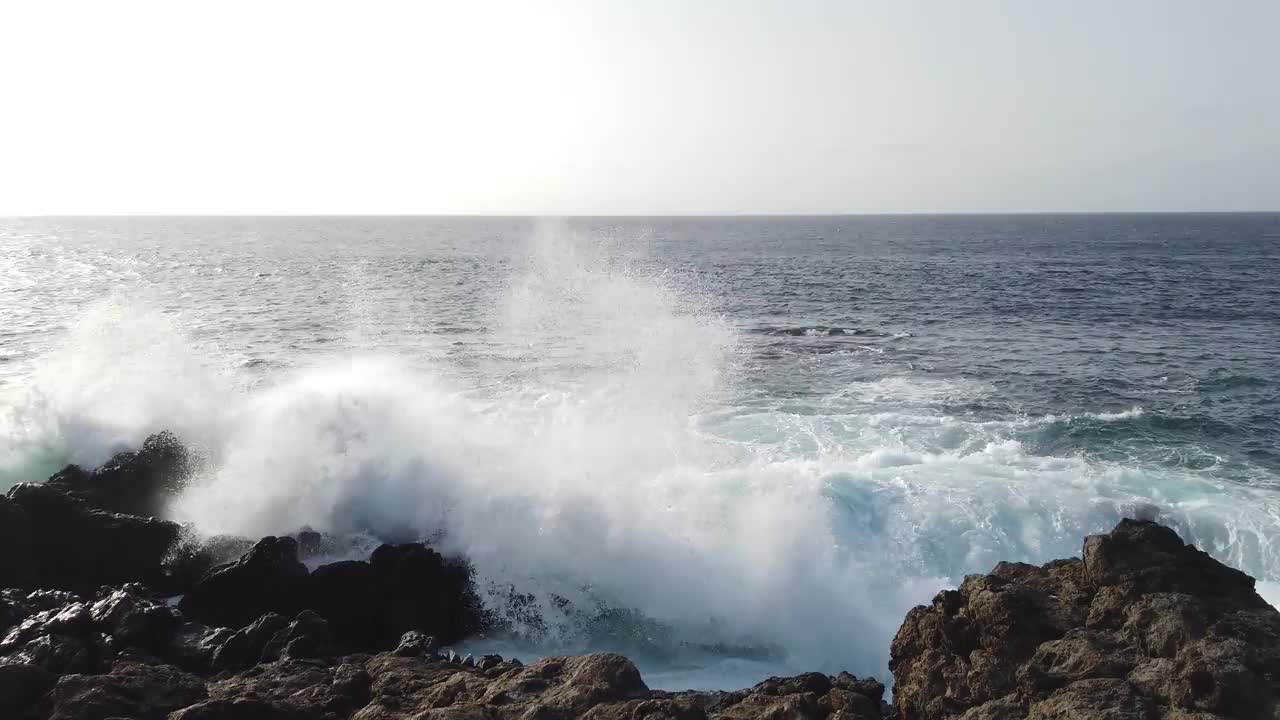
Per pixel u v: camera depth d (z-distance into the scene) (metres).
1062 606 7.80
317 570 11.71
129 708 7.64
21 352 27.02
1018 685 7.14
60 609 9.69
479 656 11.80
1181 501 14.00
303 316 36.75
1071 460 16.09
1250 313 37.88
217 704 7.39
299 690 8.27
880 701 8.20
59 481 13.26
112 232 174.75
